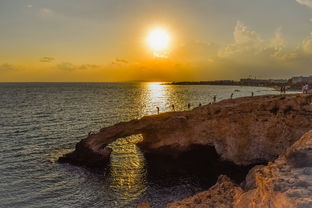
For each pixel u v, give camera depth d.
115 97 161.62
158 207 23.98
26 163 34.97
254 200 12.93
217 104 40.12
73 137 50.69
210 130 35.91
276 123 33.19
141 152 41.06
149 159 37.75
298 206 10.03
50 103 117.62
